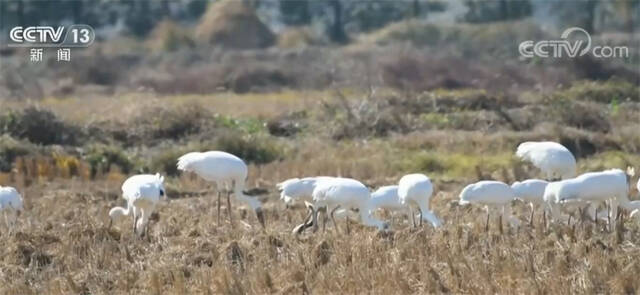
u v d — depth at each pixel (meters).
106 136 120.81
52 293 52.78
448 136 114.81
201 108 126.69
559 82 162.00
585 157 108.31
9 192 66.62
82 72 191.12
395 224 67.88
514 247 58.56
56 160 103.25
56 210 77.44
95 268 56.59
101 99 151.25
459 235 61.16
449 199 80.31
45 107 125.75
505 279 51.28
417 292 50.91
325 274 52.53
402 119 125.38
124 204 81.62
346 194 65.00
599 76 163.25
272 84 183.38
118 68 196.25
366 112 125.50
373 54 189.62
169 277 54.31
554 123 119.25
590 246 57.88
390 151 109.81
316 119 129.62
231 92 171.25
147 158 109.19
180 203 82.69
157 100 133.12
